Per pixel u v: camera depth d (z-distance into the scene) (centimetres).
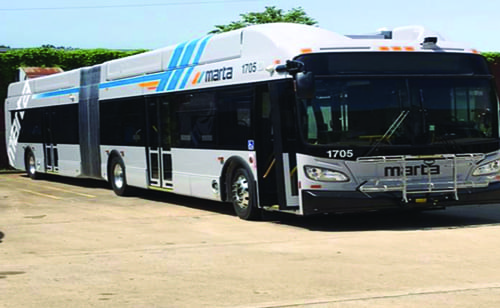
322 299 726
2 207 1619
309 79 1130
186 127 1516
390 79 1195
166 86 1593
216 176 1411
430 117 1203
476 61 1252
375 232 1161
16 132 2589
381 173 1175
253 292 764
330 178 1159
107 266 919
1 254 1021
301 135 1162
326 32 1231
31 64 2845
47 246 1088
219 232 1205
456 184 1211
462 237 1090
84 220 1385
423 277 823
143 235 1187
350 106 1173
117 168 1870
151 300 734
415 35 1284
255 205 1294
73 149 2123
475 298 723
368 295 740
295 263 916
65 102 2164
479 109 1238
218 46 1409
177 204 1653
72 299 743
